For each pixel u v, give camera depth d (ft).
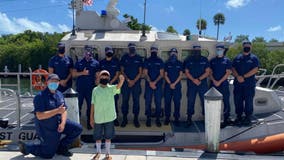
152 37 25.58
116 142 23.16
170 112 24.82
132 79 23.97
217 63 24.17
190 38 24.86
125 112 24.41
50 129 17.58
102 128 18.24
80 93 23.72
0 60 201.57
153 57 24.11
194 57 24.26
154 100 24.49
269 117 25.68
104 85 17.85
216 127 18.69
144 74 24.77
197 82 24.13
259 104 26.94
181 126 24.34
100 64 23.91
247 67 24.00
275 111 27.12
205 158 18.12
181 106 25.88
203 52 25.14
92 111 18.08
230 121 24.54
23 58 197.57
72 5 27.55
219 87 24.18
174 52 24.04
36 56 196.85
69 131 18.30
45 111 17.25
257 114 26.81
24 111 28.86
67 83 24.14
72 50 25.08
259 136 23.32
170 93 24.36
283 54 155.74
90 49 23.66
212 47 24.90
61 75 23.82
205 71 24.17
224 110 24.30
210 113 18.52
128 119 25.75
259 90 26.89
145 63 24.22
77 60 25.13
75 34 25.40
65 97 19.54
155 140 23.15
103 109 17.76
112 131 18.13
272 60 152.56
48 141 17.75
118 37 25.46
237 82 24.49
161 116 25.84
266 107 26.99
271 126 23.66
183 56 25.29
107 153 18.02
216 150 18.97
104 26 27.94
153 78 23.97
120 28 28.04
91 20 27.91
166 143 22.80
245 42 24.21
